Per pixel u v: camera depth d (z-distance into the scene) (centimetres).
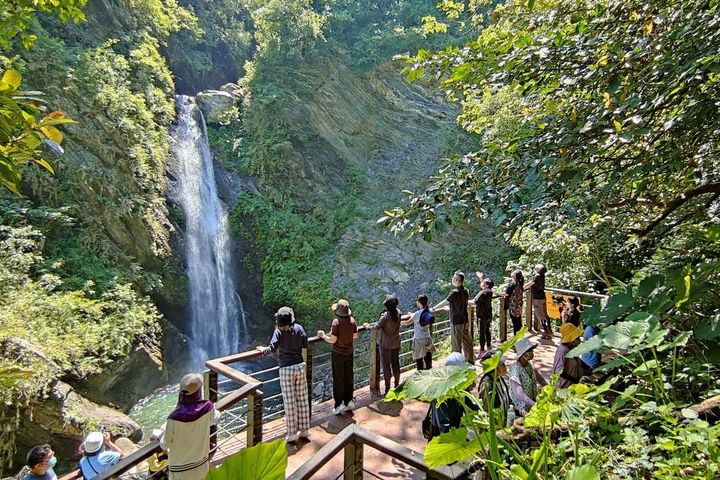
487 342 653
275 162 1781
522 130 310
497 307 930
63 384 743
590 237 601
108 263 1087
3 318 726
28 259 855
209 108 1786
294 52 1906
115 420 762
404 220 294
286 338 415
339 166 1939
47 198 1036
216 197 1627
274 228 1675
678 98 229
